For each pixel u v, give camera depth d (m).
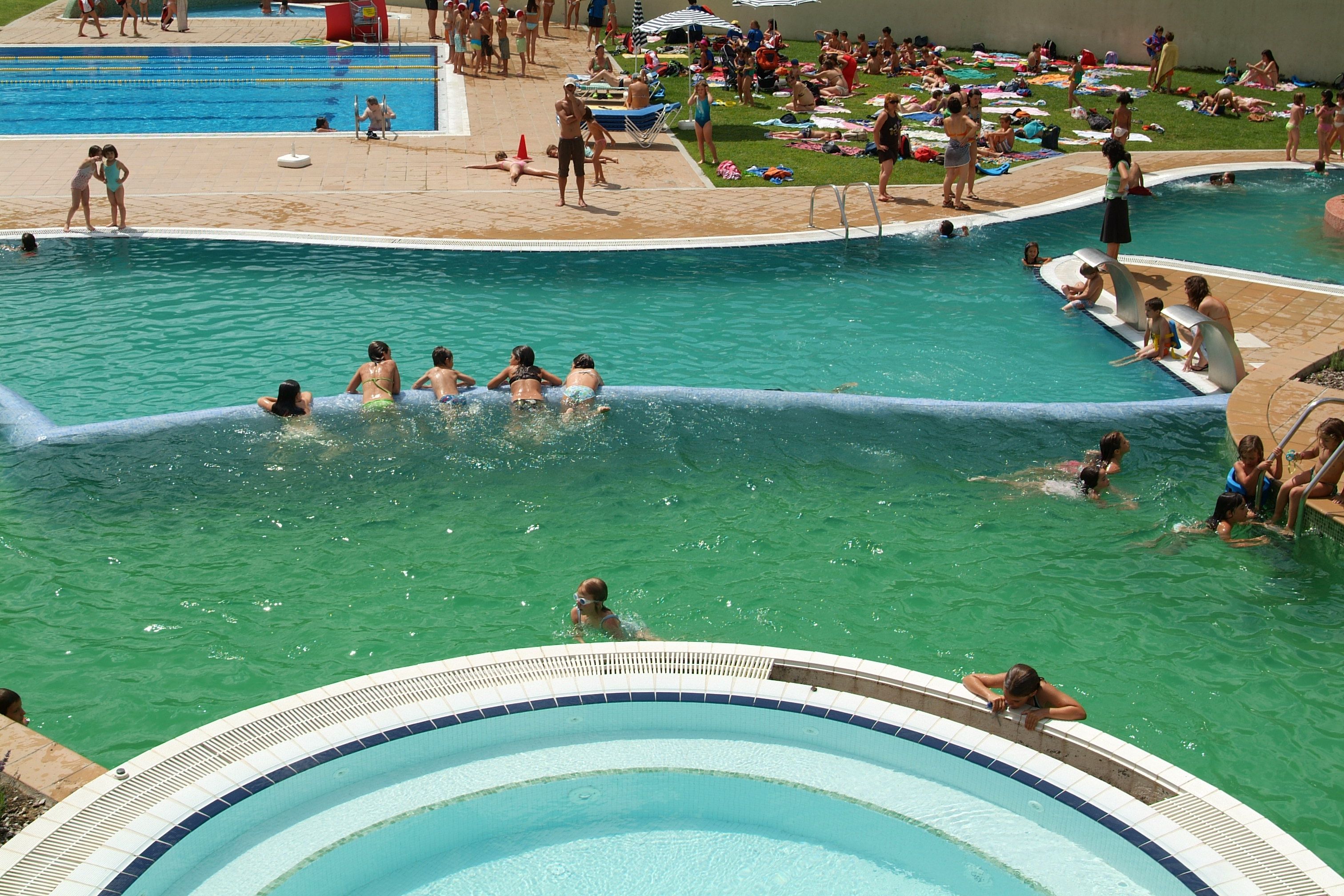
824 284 15.62
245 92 30.08
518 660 6.52
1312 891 4.85
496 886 5.23
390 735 5.85
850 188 20.62
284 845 5.27
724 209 18.97
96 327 13.64
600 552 8.91
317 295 14.80
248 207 18.38
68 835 5.07
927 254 16.95
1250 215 19.53
